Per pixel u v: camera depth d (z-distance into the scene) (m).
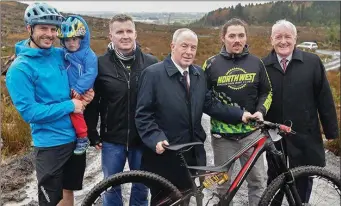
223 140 3.75
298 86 3.70
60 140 3.08
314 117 3.82
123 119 3.39
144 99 3.17
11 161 5.33
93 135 3.49
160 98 3.18
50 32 2.94
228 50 3.62
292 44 3.63
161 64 3.22
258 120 3.24
